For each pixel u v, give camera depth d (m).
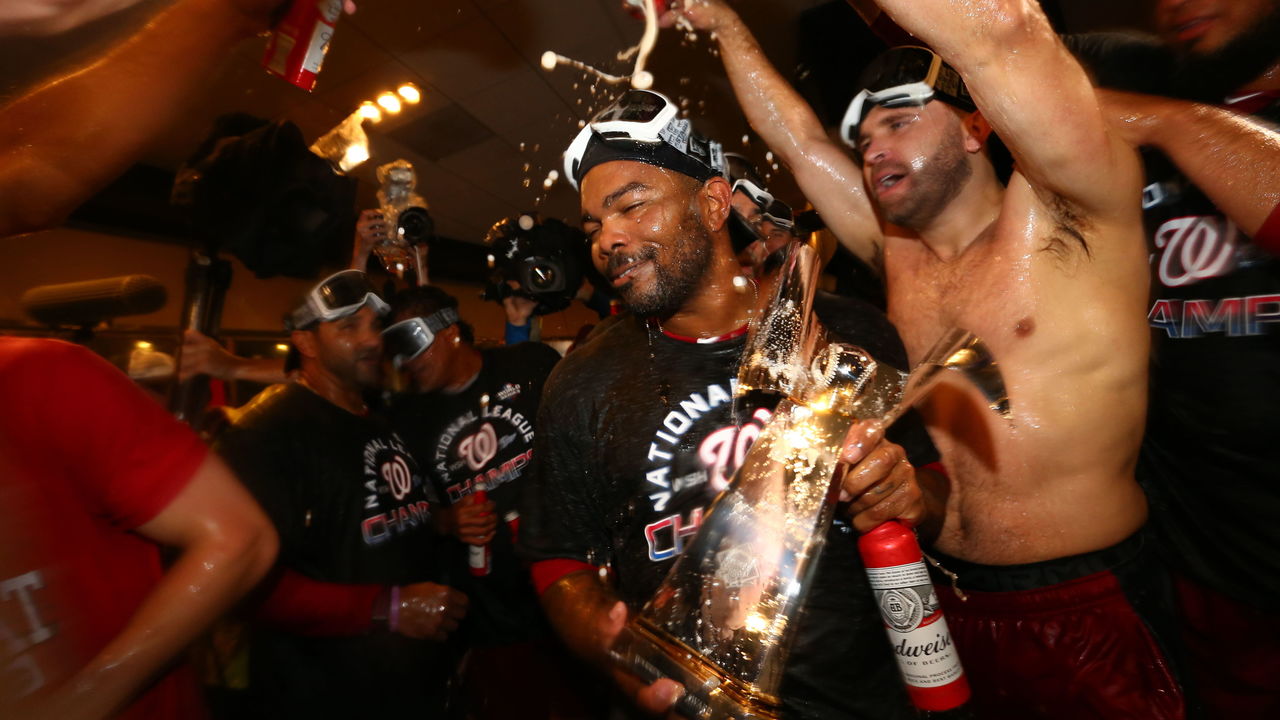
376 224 2.26
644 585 0.97
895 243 1.33
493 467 2.05
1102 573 1.07
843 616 0.93
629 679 0.71
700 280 0.97
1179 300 1.21
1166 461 1.28
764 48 3.61
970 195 1.15
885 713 0.93
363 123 4.72
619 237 0.94
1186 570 1.29
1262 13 1.09
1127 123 1.05
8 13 0.60
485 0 3.65
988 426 1.09
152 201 4.57
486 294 2.62
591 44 4.03
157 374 2.03
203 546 0.77
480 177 5.91
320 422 1.55
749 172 1.80
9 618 0.66
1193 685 1.10
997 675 1.15
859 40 3.24
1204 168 0.97
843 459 0.72
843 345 0.80
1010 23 0.78
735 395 0.96
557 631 0.95
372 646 1.49
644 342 1.02
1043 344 1.04
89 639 0.73
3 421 0.70
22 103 0.67
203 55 0.72
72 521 0.73
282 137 1.47
